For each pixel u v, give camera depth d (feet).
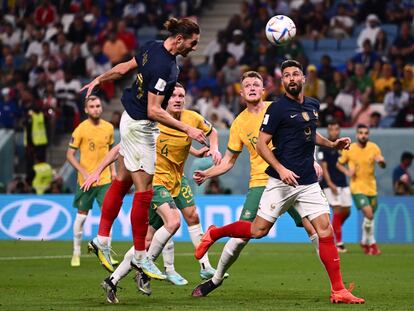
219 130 228.43
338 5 286.46
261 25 280.92
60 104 264.93
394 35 280.31
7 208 216.54
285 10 288.92
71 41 295.28
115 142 234.17
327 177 180.96
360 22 284.41
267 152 93.40
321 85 250.37
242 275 128.98
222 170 114.21
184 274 130.72
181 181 120.47
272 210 95.04
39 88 275.39
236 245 97.86
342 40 281.13
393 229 207.82
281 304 92.07
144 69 88.94
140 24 299.38
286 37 110.32
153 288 110.52
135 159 90.48
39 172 233.55
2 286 111.34
